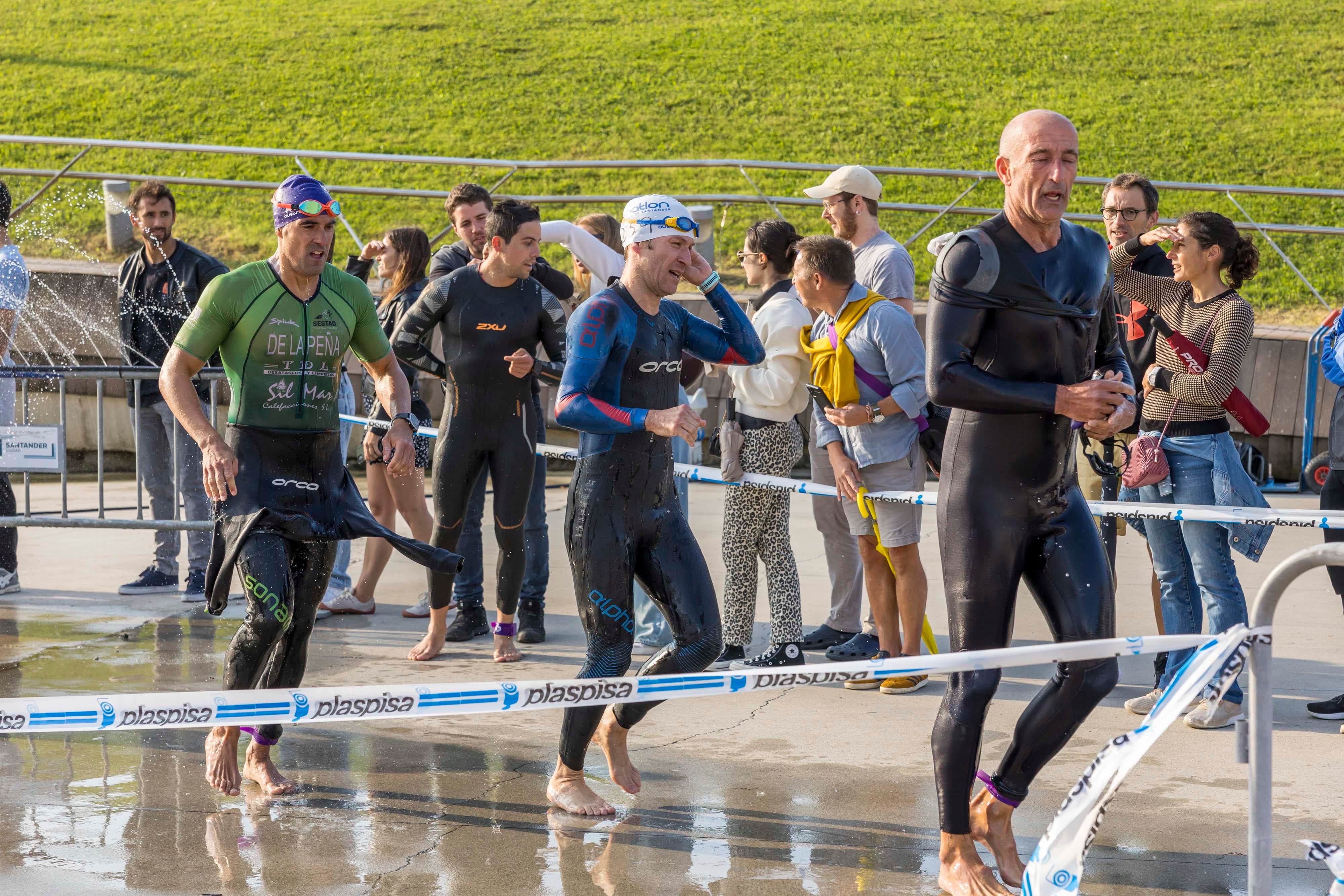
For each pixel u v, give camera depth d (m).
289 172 23.83
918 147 23.91
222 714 4.02
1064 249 4.65
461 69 28.91
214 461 5.35
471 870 4.89
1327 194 15.58
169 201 9.62
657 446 5.43
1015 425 4.64
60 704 3.89
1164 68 27.33
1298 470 15.48
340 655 8.22
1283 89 25.80
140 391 9.56
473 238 8.72
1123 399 4.35
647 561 5.47
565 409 5.18
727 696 7.43
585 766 6.19
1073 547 4.73
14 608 9.33
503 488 7.81
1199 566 6.71
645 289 5.45
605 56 29.44
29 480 9.90
